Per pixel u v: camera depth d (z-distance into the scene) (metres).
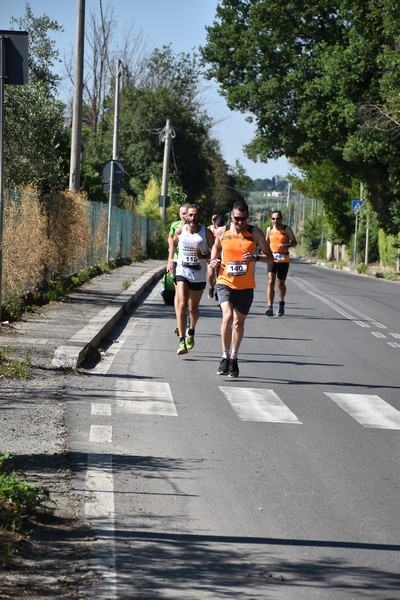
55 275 28.39
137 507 8.53
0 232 15.59
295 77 59.75
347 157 56.50
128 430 11.66
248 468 10.12
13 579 6.58
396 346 21.52
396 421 13.01
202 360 18.00
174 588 6.61
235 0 64.12
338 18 59.72
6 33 14.54
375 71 56.84
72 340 18.17
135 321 24.72
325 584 6.82
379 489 9.48
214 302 31.00
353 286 45.75
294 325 25.06
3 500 8.02
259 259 16.02
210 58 65.19
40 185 30.47
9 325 20.08
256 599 6.48
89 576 6.75
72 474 9.49
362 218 72.19
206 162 107.94
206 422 12.41
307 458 10.68
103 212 40.88
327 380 16.31
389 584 6.87
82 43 31.88
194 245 17.69
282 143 63.22
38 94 30.94
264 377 16.34
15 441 10.70
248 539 7.78
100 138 103.25
